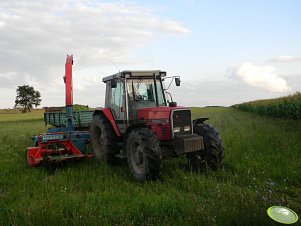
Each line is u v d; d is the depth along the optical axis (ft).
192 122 25.52
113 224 14.32
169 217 15.01
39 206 15.64
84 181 21.65
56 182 21.70
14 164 28.22
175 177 22.16
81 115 39.45
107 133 27.81
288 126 49.16
